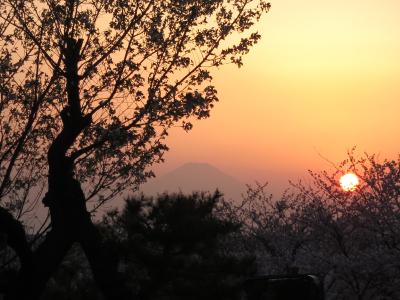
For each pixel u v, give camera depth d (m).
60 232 14.48
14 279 14.20
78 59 16.02
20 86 17.95
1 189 17.47
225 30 16.88
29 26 17.14
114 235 14.13
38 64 17.88
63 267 15.65
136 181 17.30
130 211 13.73
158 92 16.62
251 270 13.79
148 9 17.02
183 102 16.42
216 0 16.83
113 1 17.00
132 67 16.61
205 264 13.41
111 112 16.78
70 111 15.56
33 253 14.32
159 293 13.39
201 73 16.80
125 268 14.04
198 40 16.95
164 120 16.69
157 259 13.16
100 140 15.92
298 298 10.50
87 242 14.27
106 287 13.71
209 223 13.48
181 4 16.89
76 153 15.35
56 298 14.27
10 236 13.97
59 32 17.00
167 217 13.38
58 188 14.80
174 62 16.83
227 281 13.20
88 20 16.81
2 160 18.05
